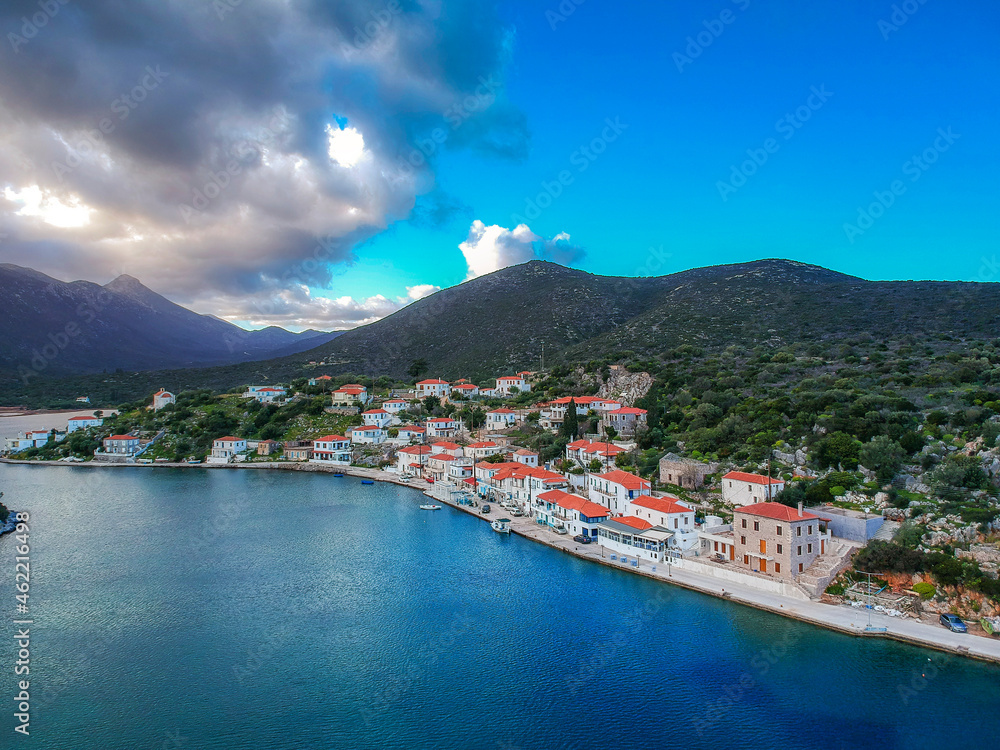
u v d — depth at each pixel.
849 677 62.78
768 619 75.69
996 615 70.50
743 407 141.12
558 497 121.25
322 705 60.19
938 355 177.62
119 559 103.94
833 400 131.00
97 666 67.69
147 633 75.69
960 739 53.66
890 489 92.06
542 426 190.50
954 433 105.25
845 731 55.06
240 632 75.94
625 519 106.56
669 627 74.56
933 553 77.81
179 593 88.56
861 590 78.81
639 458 131.62
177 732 55.91
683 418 150.75
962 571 74.31
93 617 80.38
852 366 178.38
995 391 126.94
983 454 92.50
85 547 111.00
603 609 80.62
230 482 176.12
